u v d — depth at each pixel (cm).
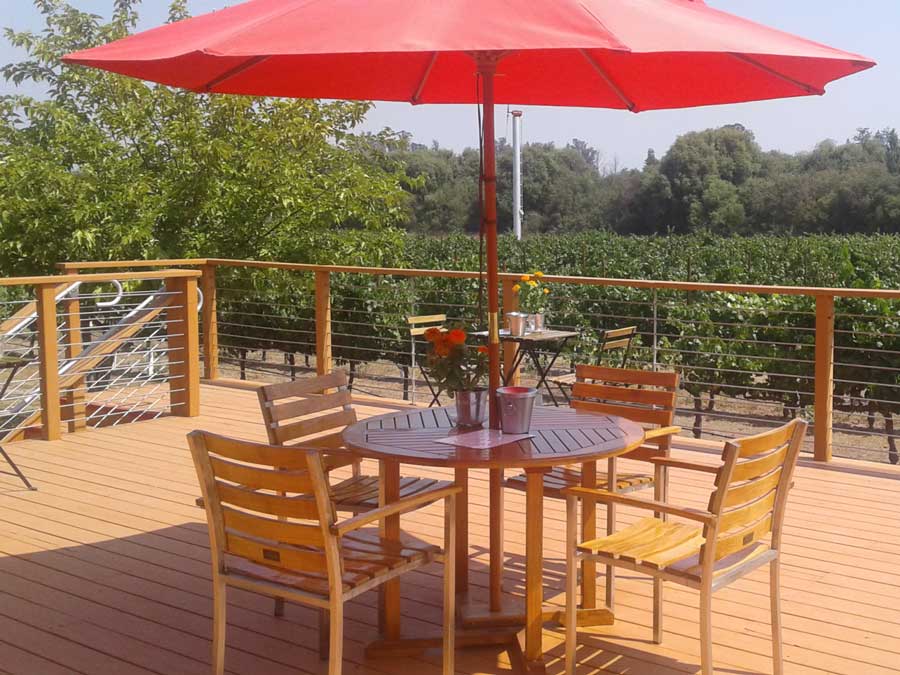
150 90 1170
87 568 410
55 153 1141
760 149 5088
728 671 310
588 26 241
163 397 827
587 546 292
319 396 382
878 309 920
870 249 2494
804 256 2272
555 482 366
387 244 1206
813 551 423
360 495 355
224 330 1179
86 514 483
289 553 264
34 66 1252
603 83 435
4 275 1113
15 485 535
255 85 411
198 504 287
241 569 281
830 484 526
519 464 284
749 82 387
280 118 1168
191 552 429
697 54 358
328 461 377
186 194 1151
